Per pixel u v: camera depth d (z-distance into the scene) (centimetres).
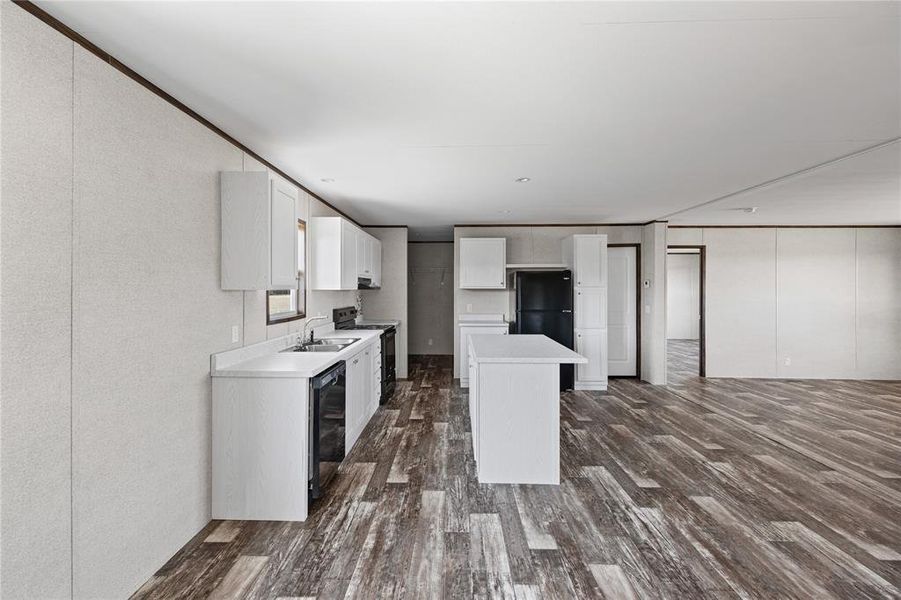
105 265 182
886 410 514
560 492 300
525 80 210
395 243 687
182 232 234
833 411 510
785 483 315
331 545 235
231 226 271
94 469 176
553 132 280
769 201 503
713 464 349
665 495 296
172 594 196
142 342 204
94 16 157
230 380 261
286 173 379
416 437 410
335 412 316
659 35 173
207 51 182
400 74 203
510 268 674
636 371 688
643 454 371
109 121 184
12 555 144
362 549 231
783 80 211
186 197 238
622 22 164
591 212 575
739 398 569
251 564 218
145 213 206
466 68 198
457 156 330
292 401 261
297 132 277
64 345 163
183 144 235
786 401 555
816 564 220
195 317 246
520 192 455
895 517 267
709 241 707
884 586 204
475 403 352
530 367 314
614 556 226
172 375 226
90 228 174
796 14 159
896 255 702
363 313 684
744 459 361
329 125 266
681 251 765
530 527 254
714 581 206
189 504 240
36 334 152
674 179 401
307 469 262
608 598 194
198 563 219
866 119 259
